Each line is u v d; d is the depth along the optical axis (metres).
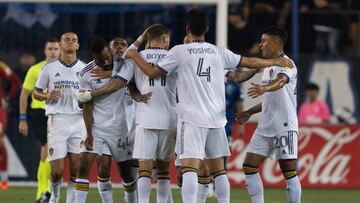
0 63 48.19
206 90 29.17
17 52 51.81
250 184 32.06
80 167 31.94
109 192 32.62
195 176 29.11
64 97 35.12
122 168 32.91
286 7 58.25
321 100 51.03
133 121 33.31
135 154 30.84
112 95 31.77
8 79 48.19
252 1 58.47
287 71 30.33
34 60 51.78
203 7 53.19
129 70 30.66
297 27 56.16
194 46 29.25
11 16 52.44
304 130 48.66
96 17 53.59
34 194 43.59
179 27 54.34
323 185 48.59
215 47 29.58
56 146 35.03
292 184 31.86
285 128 31.56
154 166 33.88
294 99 31.73
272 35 31.23
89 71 31.39
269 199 42.28
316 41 58.97
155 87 30.58
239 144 47.94
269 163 48.19
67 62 35.38
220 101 29.53
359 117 51.66
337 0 59.88
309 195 44.97
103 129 31.73
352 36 59.16
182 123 29.25
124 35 53.97
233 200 41.62
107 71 31.36
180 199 41.31
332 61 51.72
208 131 29.48
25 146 48.66
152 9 54.19
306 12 59.22
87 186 32.03
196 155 29.12
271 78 31.28
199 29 29.36
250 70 31.84
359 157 48.72
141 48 40.75
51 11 53.06
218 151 29.91
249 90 29.94
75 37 35.38
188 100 29.17
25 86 39.00
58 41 40.25
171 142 31.14
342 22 59.31
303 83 51.53
